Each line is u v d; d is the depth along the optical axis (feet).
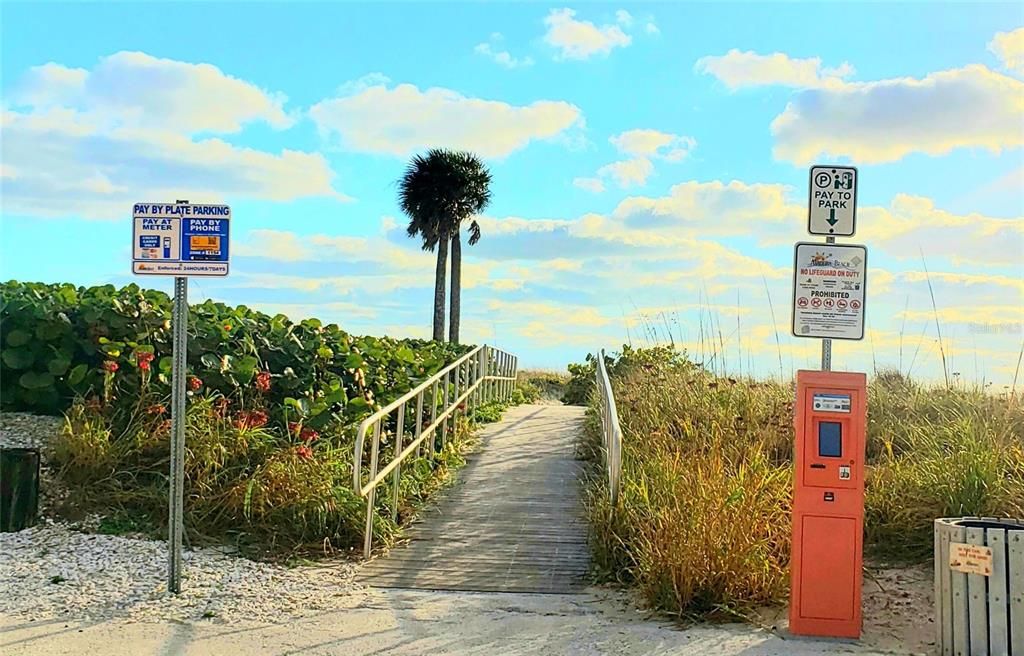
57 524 25.95
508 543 26.35
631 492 24.98
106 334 31.37
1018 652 16.92
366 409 34.42
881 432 32.19
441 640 18.74
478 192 107.34
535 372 105.91
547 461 37.99
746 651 18.03
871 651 18.04
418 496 30.83
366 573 23.68
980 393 34.94
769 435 32.17
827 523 19.02
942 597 17.75
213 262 21.30
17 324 31.60
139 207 21.35
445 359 54.34
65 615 19.90
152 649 17.99
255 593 21.68
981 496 23.48
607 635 18.99
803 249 19.42
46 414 31.55
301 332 36.65
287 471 26.89
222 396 30.76
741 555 20.57
